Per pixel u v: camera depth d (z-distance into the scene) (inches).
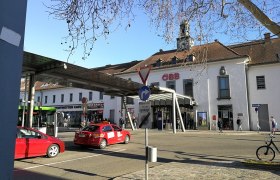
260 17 360.2
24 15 144.7
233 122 1504.7
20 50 141.5
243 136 1060.5
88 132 721.0
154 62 1878.7
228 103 1531.7
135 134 1155.3
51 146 568.7
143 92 392.5
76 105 2273.6
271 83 1462.8
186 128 1630.2
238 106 1503.4
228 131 1398.9
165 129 1606.8
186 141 879.1
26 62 663.8
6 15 136.4
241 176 372.5
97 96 2128.4
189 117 1632.6
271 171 406.0
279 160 497.0
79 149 704.4
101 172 427.8
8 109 134.0
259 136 1056.2
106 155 604.4
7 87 134.5
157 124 1643.7
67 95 2363.4
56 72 780.0
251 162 460.4
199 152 639.1
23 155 520.1
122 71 2010.3
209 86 1596.9
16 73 138.6
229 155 587.5
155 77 1798.7
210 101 1584.6
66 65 687.7
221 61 1563.7
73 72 793.6
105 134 734.5
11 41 137.4
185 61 445.7
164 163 502.0
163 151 658.8
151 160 339.6
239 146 738.2
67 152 648.4
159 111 1610.5
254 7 354.0
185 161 517.7
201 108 1605.6
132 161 529.3
